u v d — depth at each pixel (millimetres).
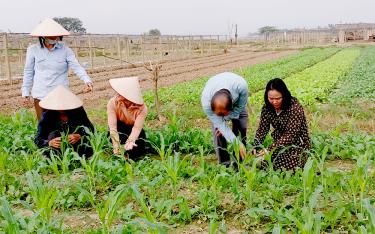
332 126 10594
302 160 6766
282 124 6770
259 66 30000
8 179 6574
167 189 6246
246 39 128875
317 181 5840
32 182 5121
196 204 5836
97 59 40750
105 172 6617
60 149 7406
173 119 9008
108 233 4625
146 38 43438
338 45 68125
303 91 15969
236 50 65312
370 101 14594
